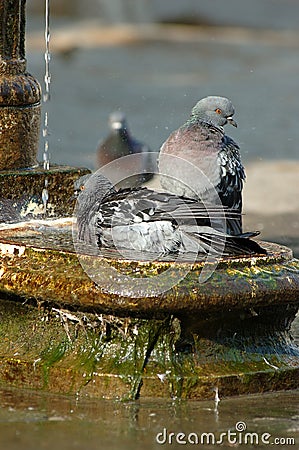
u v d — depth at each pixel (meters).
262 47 63.44
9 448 7.86
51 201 12.36
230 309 9.55
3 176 11.91
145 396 9.34
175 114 35.12
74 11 81.56
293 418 8.91
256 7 87.44
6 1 12.04
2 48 12.23
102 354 9.54
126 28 72.19
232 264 9.70
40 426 8.44
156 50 59.59
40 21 74.94
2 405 9.05
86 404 9.14
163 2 85.62
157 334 9.52
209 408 9.13
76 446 7.96
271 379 9.72
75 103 38.41
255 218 20.09
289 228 19.30
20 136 12.35
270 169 25.72
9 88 12.13
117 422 8.62
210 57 57.31
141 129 31.11
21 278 9.70
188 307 9.34
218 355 9.66
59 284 9.49
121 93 41.47
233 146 12.95
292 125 33.75
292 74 50.41
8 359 9.74
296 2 90.25
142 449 8.00
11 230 10.91
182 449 8.05
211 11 85.44
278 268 9.95
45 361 9.62
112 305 9.31
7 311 10.14
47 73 13.19
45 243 10.16
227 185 12.62
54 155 26.55
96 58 54.50
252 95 41.47
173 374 9.37
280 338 10.20
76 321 9.70
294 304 10.18
